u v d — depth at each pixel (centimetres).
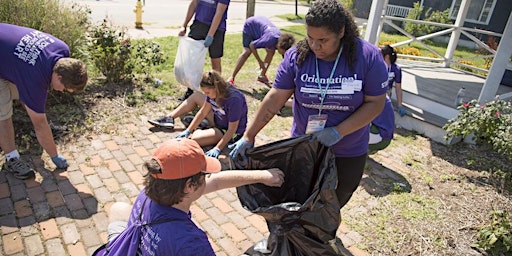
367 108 212
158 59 606
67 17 502
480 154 484
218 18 508
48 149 333
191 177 148
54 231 275
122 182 338
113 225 207
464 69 875
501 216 335
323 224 214
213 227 298
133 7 1566
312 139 209
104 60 524
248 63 803
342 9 188
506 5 1350
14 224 277
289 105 523
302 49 210
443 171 432
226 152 407
